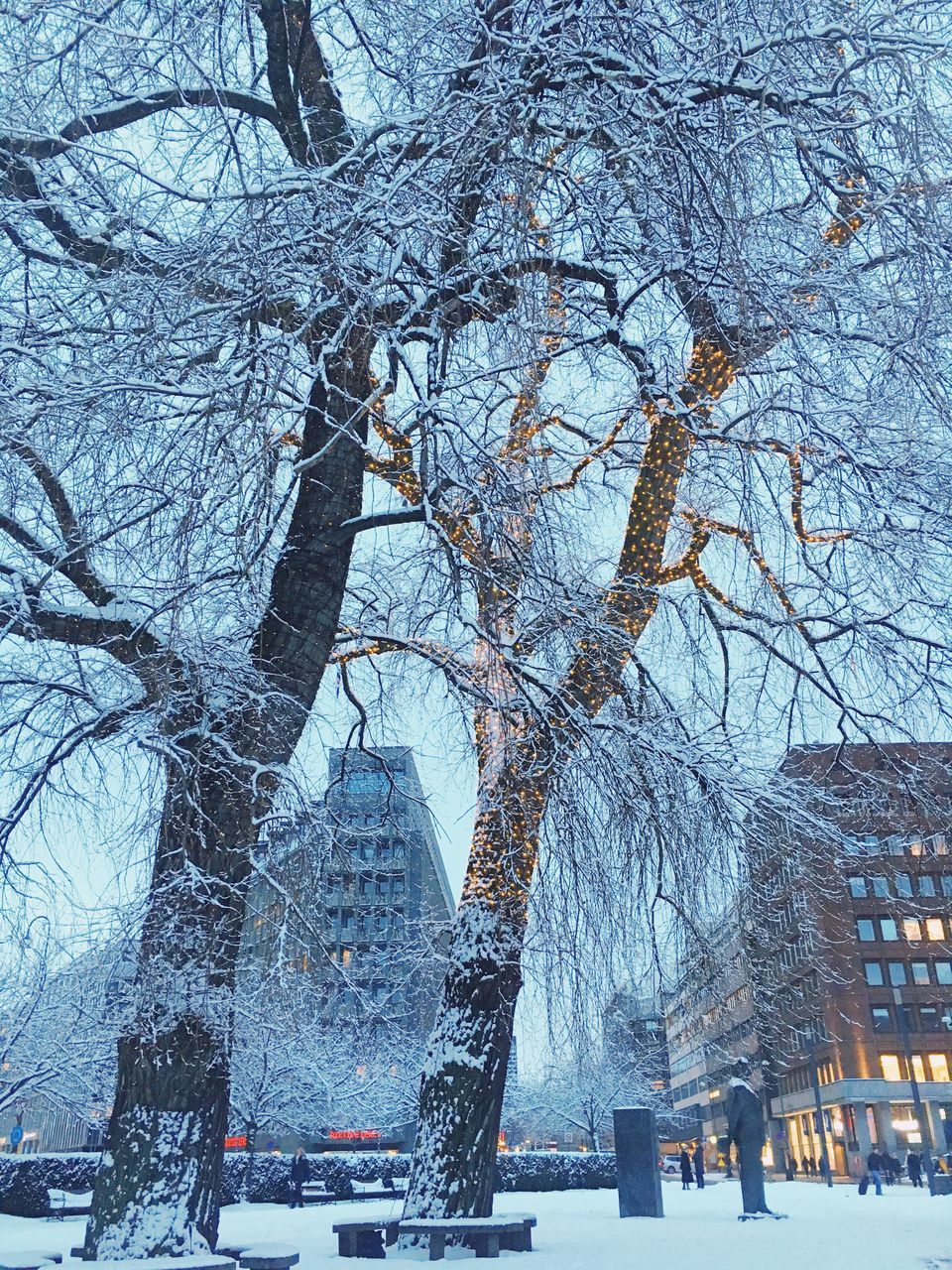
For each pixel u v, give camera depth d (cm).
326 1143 5262
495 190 737
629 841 946
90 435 694
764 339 807
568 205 736
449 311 704
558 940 936
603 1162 2828
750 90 710
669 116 701
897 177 751
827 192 795
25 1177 2145
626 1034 1206
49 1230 1586
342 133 825
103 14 748
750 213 722
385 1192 2542
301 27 885
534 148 723
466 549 754
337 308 710
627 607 987
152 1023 643
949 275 773
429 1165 917
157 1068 669
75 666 773
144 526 710
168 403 709
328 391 723
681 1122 7025
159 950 644
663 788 951
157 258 702
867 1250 851
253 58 875
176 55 765
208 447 660
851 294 843
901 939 5172
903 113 729
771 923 1176
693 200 740
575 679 912
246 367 671
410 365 674
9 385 689
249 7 859
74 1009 851
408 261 711
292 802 735
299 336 679
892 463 951
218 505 638
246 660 755
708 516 1245
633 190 776
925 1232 1054
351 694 1152
